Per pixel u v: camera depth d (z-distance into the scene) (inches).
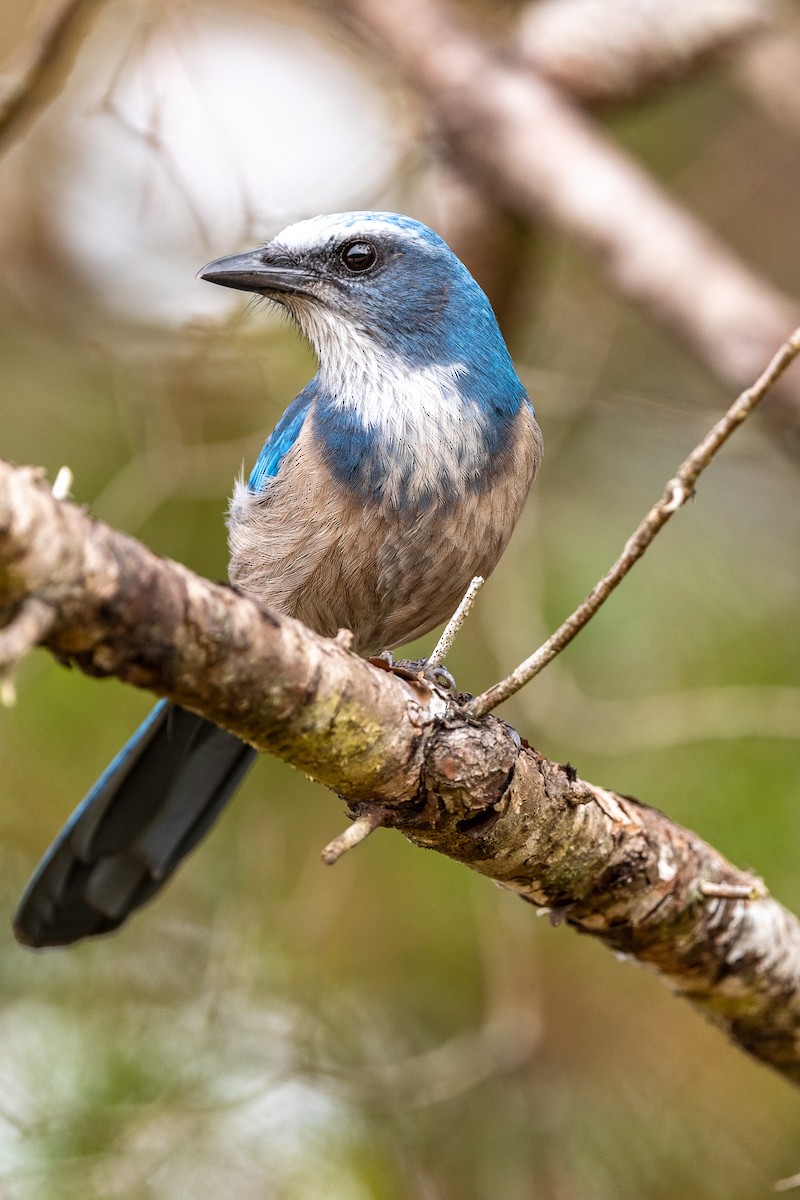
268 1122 409.1
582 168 519.8
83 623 197.6
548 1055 437.7
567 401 490.3
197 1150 400.5
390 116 546.6
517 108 528.7
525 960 422.3
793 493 511.8
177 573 208.4
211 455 473.1
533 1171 417.1
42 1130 389.7
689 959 315.3
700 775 448.8
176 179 445.7
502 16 624.4
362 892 451.8
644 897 299.4
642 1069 436.1
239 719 228.2
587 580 475.8
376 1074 408.2
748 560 492.1
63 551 190.5
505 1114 423.5
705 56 542.0
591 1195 416.2
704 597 477.7
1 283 523.5
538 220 531.5
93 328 506.6
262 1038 418.3
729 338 496.1
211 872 453.4
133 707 458.3
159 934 440.8
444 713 256.1
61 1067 410.9
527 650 453.4
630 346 573.6
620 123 616.1
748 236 611.2
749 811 442.6
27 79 450.9
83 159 548.1
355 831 245.1
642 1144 422.6
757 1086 432.8
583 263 593.9
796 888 434.0
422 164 523.5
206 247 448.5
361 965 446.9
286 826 457.1
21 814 447.2
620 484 504.1
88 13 473.4
